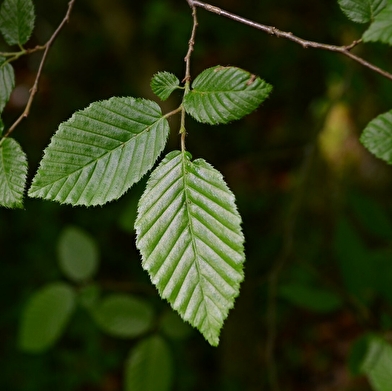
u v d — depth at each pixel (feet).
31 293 15.93
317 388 14.97
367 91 11.61
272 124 19.34
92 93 19.65
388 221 9.60
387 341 8.70
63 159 3.88
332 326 16.19
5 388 14.71
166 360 9.45
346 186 14.83
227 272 3.79
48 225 17.21
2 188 4.10
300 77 18.21
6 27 4.69
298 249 15.29
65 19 4.74
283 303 16.56
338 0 4.12
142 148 3.93
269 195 17.97
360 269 9.09
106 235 17.26
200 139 19.17
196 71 18.66
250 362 14.93
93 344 15.70
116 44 17.24
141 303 9.59
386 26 3.87
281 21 17.51
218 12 4.30
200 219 3.89
